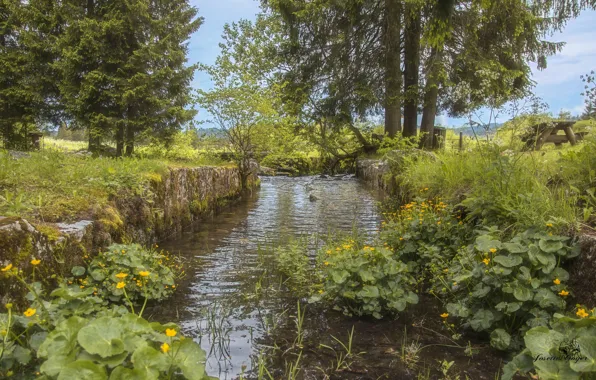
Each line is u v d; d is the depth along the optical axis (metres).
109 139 11.94
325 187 13.15
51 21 11.73
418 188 6.62
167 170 6.13
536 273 2.76
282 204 9.63
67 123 13.52
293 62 16.72
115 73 11.19
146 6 11.30
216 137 11.29
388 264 3.34
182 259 4.85
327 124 17.05
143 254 3.60
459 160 6.13
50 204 3.73
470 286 3.04
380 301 3.26
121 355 1.53
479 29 14.74
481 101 4.73
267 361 2.55
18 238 2.59
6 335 1.60
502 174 3.96
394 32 14.74
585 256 2.67
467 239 4.00
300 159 20.19
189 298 3.61
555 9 7.37
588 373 1.73
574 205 3.24
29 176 4.50
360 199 10.16
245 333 2.94
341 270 3.36
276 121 10.61
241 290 3.82
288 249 5.19
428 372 2.39
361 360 2.56
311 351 2.68
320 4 14.80
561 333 1.96
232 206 9.35
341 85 15.80
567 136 8.80
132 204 4.83
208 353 2.64
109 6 11.30
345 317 3.24
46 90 12.34
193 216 7.18
